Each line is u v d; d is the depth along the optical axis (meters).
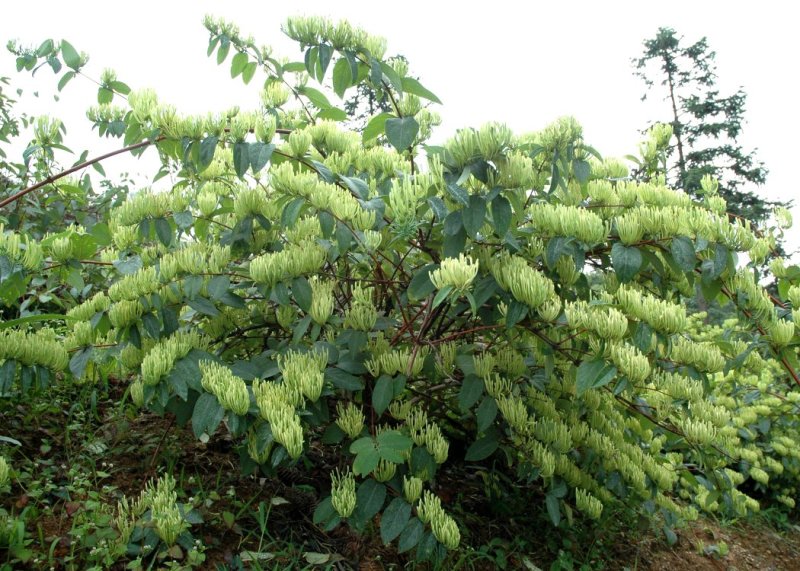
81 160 3.01
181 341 2.16
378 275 2.59
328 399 2.69
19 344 2.05
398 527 1.82
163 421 3.04
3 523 1.88
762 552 4.33
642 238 2.15
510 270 1.93
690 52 21.78
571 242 2.05
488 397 2.26
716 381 5.16
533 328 2.16
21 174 3.67
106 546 1.93
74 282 2.42
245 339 2.83
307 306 2.06
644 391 2.80
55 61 2.61
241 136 2.11
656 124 3.09
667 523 3.27
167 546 1.94
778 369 4.97
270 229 2.45
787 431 5.35
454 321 2.63
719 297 2.52
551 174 2.37
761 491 5.29
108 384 3.19
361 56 2.24
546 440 2.36
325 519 1.87
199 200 2.50
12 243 1.95
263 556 2.14
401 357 2.08
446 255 1.99
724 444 2.95
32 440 2.59
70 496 2.28
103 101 2.77
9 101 4.03
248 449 2.03
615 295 2.24
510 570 2.76
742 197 20.70
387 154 2.52
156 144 2.32
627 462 2.69
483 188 1.92
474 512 3.12
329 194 1.96
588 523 3.35
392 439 1.81
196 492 2.45
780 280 2.52
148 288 2.14
